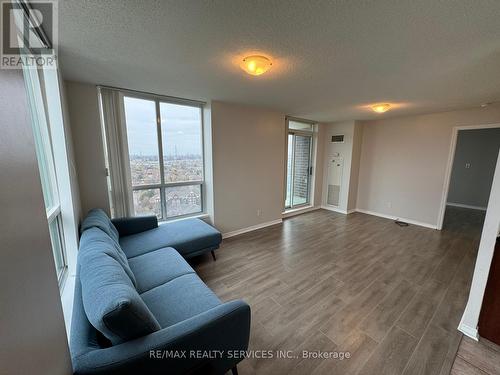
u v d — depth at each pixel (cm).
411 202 474
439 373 152
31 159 67
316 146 558
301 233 415
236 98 328
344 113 438
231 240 381
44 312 68
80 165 262
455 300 227
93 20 134
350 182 537
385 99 322
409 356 165
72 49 173
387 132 500
